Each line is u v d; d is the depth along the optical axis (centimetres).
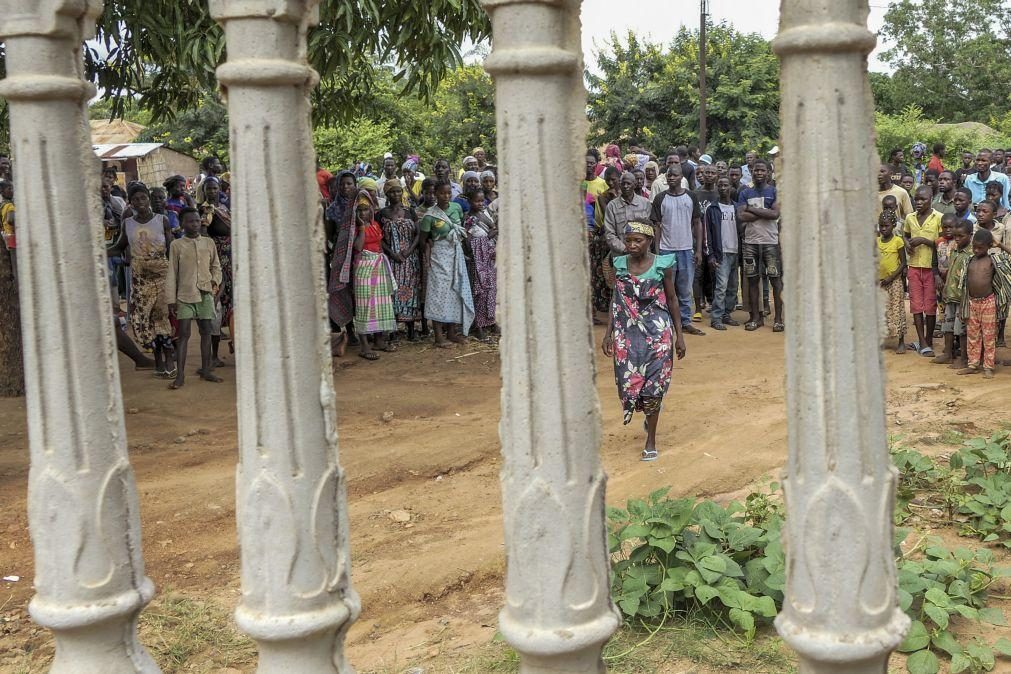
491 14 229
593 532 242
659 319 641
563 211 230
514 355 235
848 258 217
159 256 903
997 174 1359
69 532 272
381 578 472
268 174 245
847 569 227
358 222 1003
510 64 224
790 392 227
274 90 244
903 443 667
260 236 246
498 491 611
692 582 396
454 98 3053
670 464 647
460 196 1166
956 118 4494
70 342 267
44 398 269
